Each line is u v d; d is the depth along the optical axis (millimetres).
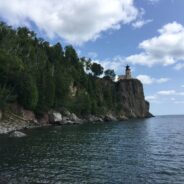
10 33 148625
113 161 38250
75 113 147500
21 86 102875
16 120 93125
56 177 29328
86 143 57281
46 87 118312
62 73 152750
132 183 27609
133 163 37000
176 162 37844
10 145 50688
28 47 149500
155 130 98812
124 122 161750
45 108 116000
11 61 106562
